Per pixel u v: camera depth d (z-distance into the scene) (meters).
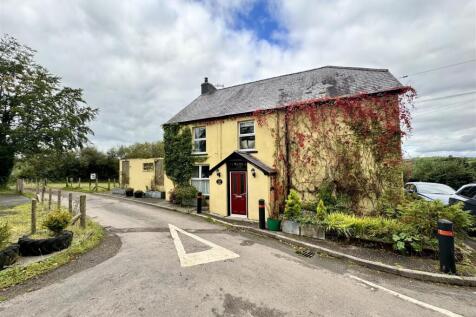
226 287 4.19
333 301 3.83
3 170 23.89
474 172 14.84
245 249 6.43
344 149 9.77
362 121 9.47
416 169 16.33
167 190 15.45
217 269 5.00
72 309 3.47
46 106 24.30
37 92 23.69
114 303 3.63
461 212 5.73
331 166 10.03
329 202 9.59
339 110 9.95
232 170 11.35
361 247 6.49
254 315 3.37
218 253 6.00
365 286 4.43
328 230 7.17
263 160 11.77
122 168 20.05
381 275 4.98
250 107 12.60
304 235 7.55
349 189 9.59
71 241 6.46
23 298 3.79
